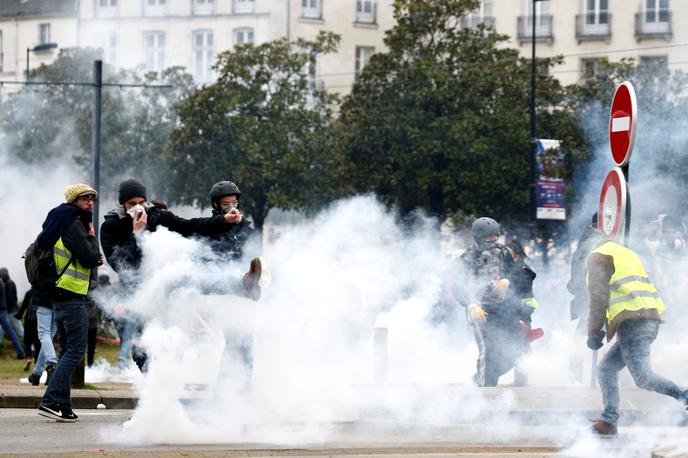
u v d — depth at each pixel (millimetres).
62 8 145125
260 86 99188
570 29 121125
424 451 19578
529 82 92750
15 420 23141
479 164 92938
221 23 136750
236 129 97500
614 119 21641
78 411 25984
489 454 19188
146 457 18203
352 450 19344
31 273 22594
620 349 20438
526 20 122188
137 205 20656
